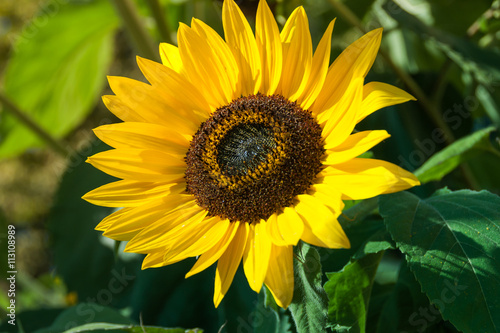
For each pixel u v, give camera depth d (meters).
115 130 0.50
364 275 0.49
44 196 1.72
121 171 0.50
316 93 0.50
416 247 0.48
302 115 0.50
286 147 0.49
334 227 0.45
